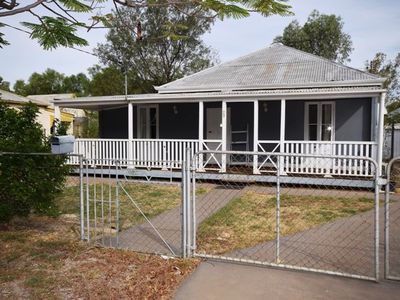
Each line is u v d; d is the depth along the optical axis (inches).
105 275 166.1
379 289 150.2
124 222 272.1
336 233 245.1
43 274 167.3
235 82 617.0
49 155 231.8
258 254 199.8
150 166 507.5
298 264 183.6
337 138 535.2
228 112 598.2
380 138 429.4
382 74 1143.6
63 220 276.1
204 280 159.5
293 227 260.4
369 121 518.3
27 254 194.9
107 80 1472.7
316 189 432.1
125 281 159.5
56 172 245.3
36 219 276.1
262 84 575.8
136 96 530.6
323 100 538.3
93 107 655.1
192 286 153.6
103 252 197.6
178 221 275.7
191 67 1503.4
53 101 587.5
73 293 148.2
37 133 246.1
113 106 637.3
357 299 141.2
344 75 576.7
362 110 520.4
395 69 1160.8
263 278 161.5
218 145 591.2
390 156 857.5
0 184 225.1
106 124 671.1
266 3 96.3
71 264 180.2
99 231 244.2
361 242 223.3
